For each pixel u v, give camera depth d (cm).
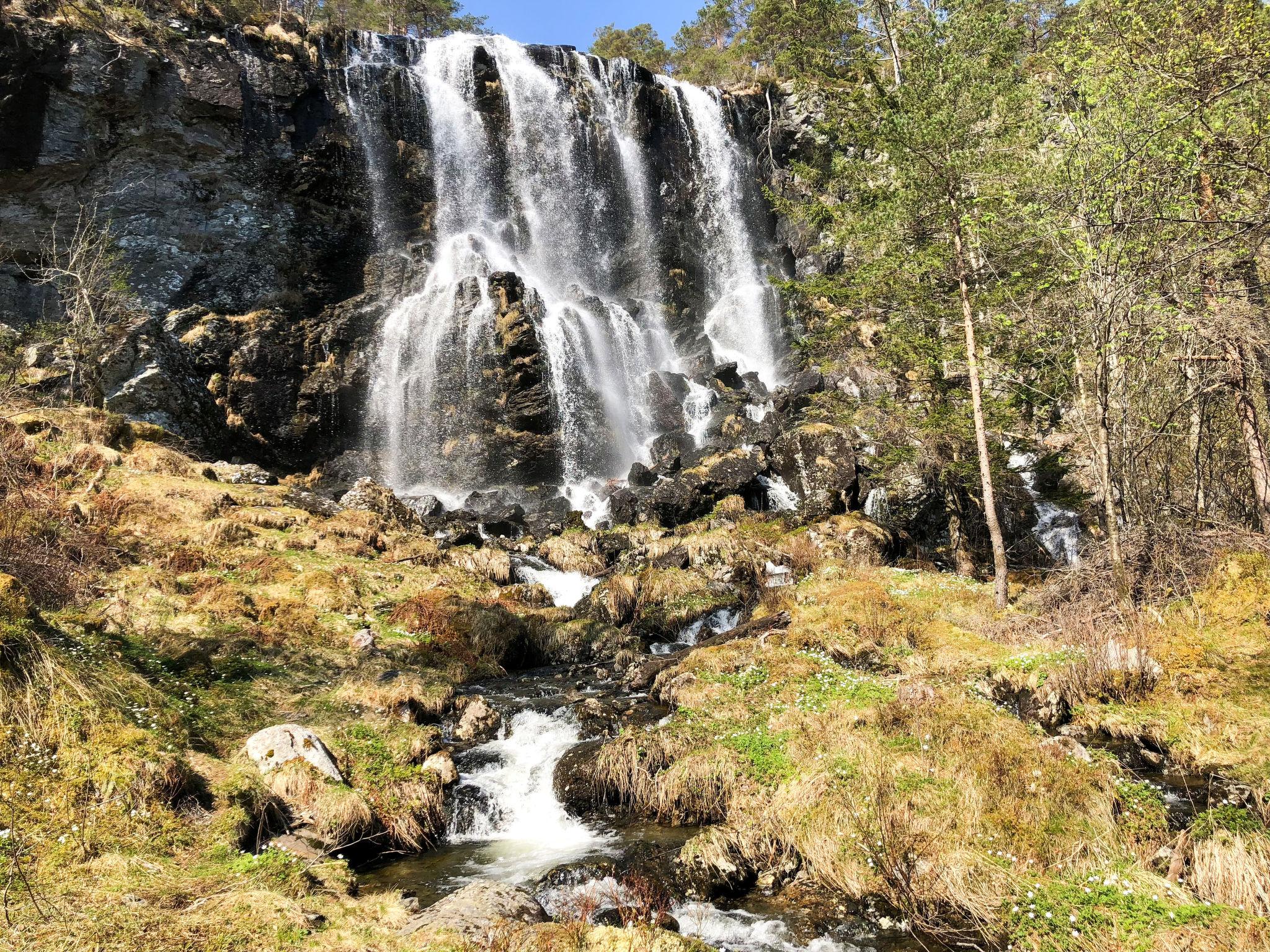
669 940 651
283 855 760
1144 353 1530
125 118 2888
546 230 3928
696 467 2680
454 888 845
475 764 1132
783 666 1324
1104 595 1413
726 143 4625
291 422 2995
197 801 811
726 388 3456
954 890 753
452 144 3775
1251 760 947
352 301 3300
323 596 1589
